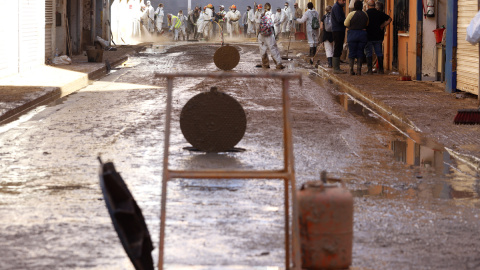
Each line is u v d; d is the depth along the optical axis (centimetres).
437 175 1484
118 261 941
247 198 1282
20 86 3103
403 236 1057
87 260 944
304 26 9200
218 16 9756
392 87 3103
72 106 2614
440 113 2286
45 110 2508
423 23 3403
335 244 832
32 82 3281
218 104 1667
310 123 2202
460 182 1422
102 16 6488
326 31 4375
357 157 1669
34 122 2220
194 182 1405
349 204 834
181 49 6656
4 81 3328
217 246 1005
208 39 9375
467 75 2681
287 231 876
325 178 865
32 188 1360
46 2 4469
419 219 1152
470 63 2644
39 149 1761
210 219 1145
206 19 9275
